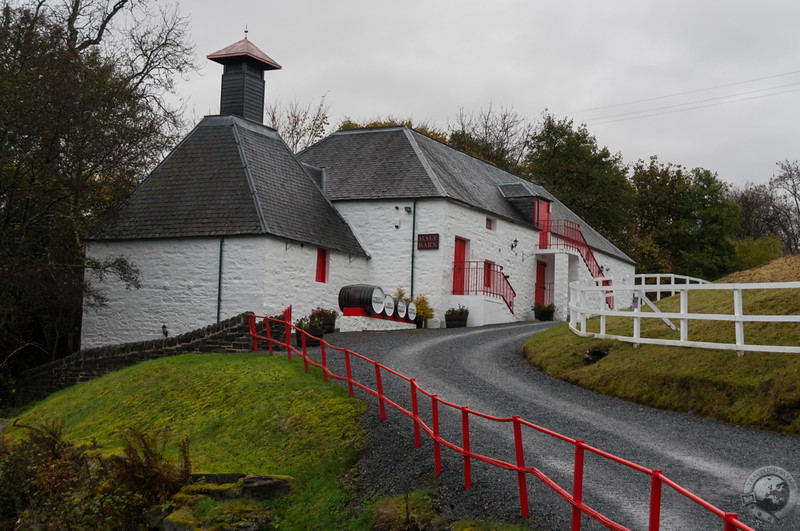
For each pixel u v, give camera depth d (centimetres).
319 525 1059
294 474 1209
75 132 2436
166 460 1260
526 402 1474
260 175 2728
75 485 1302
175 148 2831
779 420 1288
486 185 3641
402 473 1117
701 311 1912
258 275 2466
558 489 802
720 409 1377
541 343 2039
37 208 2539
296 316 2600
